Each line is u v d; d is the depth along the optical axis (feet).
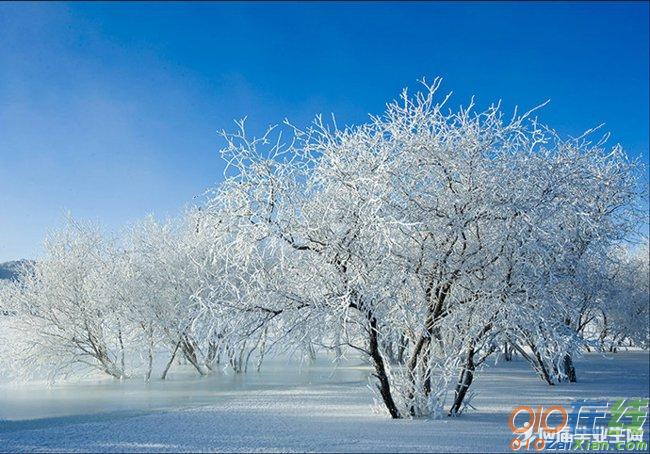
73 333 86.89
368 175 41.27
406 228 40.73
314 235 41.78
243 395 63.72
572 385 68.74
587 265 52.11
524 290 42.78
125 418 47.47
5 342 85.15
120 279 88.43
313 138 43.68
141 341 90.43
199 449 32.89
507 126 44.04
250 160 42.78
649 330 121.08
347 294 38.83
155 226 96.68
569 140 51.93
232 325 42.16
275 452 31.48
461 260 42.09
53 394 70.49
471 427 38.83
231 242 43.39
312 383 77.10
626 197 66.64
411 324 44.19
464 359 44.93
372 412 46.80
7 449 34.12
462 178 42.73
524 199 42.04
